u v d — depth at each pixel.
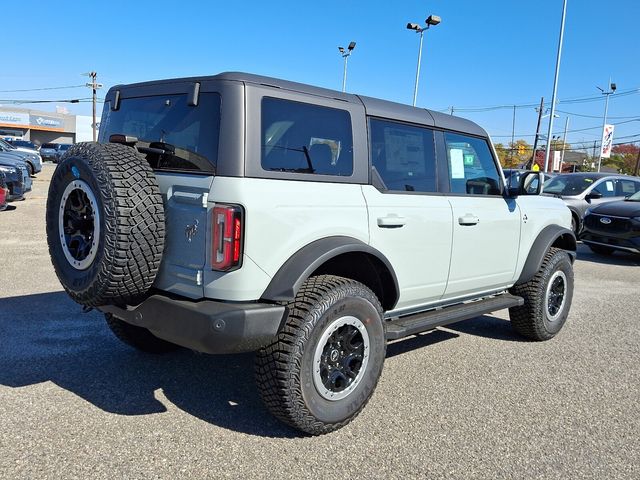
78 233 3.34
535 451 3.41
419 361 5.00
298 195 3.35
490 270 5.02
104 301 3.29
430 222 4.28
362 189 3.80
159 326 3.28
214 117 3.22
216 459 3.13
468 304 4.98
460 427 3.69
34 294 6.55
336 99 3.75
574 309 7.39
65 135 78.31
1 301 6.21
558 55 26.34
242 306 3.12
